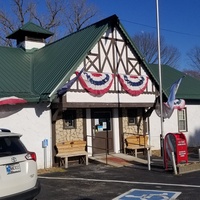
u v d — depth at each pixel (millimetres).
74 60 14664
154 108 17688
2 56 18016
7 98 12930
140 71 17125
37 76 16016
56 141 14953
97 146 16547
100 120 16844
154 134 19797
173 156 12289
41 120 14328
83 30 17625
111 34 16156
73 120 15820
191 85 23594
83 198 8820
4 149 6883
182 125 21750
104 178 11656
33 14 38438
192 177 11422
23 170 7027
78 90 14492
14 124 13609
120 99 15984
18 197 6770
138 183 10641
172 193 9070
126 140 17562
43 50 19266
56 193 9453
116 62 16203
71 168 14070
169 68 26094
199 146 22016
